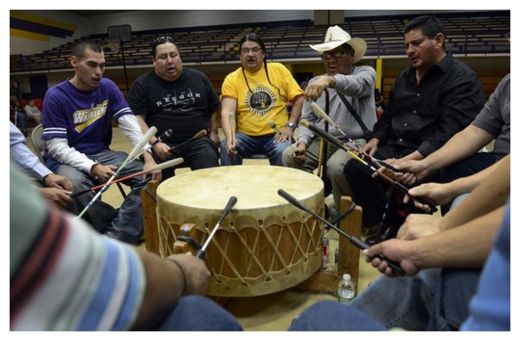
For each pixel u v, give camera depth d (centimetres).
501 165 68
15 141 162
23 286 36
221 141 265
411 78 199
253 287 130
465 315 59
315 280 150
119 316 44
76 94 204
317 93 190
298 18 1098
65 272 38
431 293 72
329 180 221
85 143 212
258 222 124
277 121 257
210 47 1020
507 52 765
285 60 869
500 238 36
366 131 220
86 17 1266
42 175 167
